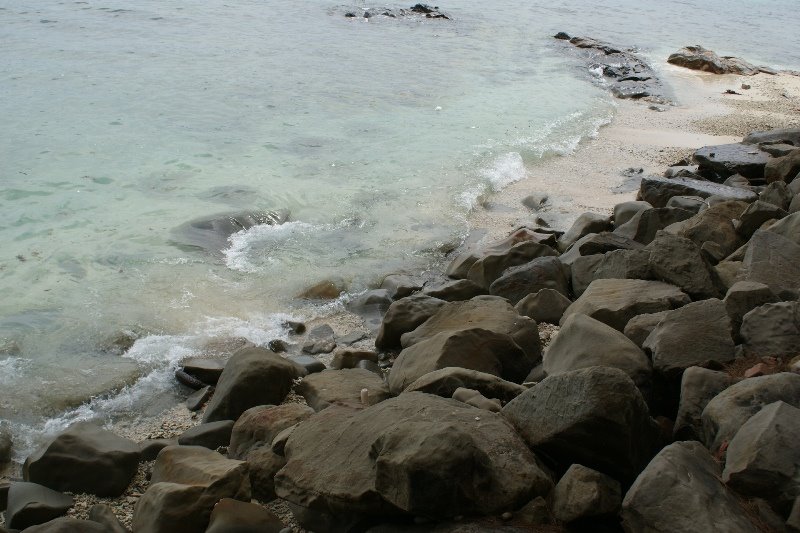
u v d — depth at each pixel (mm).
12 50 18875
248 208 11172
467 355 6516
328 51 22031
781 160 11469
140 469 6027
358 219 11180
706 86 21891
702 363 5781
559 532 4426
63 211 10641
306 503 4898
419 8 29938
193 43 21391
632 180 13398
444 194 12227
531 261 9000
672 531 4117
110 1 25984
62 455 5758
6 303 8336
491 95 18625
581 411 4719
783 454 4312
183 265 9492
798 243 7758
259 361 6754
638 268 8031
